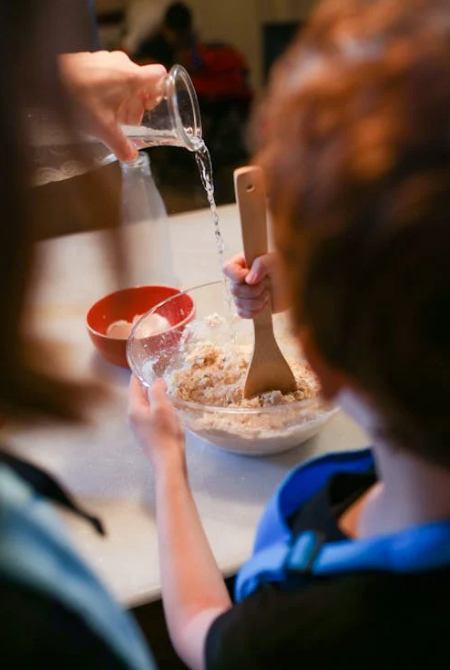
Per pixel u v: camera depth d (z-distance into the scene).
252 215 0.78
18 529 0.38
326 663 0.47
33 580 0.37
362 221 0.36
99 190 0.50
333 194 0.37
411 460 0.44
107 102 0.83
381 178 0.36
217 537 0.79
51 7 0.36
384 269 0.36
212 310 1.13
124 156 0.87
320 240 0.38
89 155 0.48
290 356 1.01
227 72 2.55
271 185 0.43
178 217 1.56
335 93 0.38
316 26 0.42
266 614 0.50
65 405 0.41
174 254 1.40
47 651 0.38
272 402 0.90
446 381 0.38
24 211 0.35
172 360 1.04
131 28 2.55
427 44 0.37
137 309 1.17
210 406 0.84
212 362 1.00
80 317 1.23
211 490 0.86
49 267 0.39
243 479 0.87
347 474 0.58
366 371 0.40
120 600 0.72
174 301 1.08
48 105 0.37
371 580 0.46
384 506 0.50
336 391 0.47
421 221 0.35
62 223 0.48
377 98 0.37
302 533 0.54
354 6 0.41
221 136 2.47
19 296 0.37
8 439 0.89
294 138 0.40
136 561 0.76
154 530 0.80
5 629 0.37
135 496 0.86
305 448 0.92
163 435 0.80
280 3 2.89
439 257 0.35
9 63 0.34
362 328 0.39
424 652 0.45
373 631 0.45
